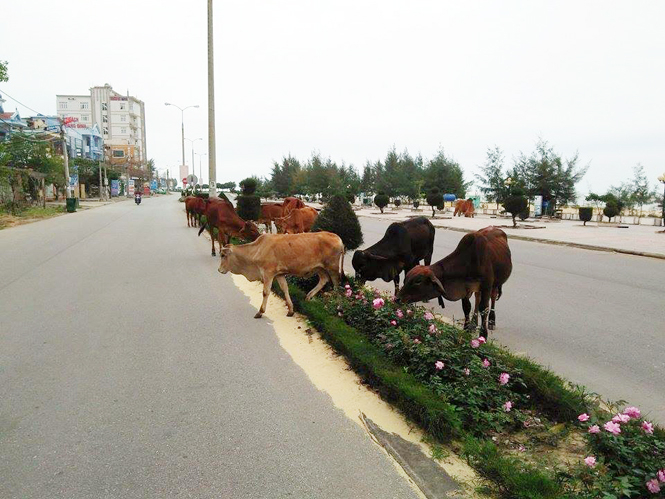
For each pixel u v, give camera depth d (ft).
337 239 23.82
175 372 16.70
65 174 119.24
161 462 11.46
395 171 169.07
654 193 129.59
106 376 16.38
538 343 19.57
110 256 42.57
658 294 28.37
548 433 12.39
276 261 22.63
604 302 26.45
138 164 285.64
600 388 15.26
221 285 30.53
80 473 11.07
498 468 10.27
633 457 9.91
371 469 11.12
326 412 13.79
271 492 10.36
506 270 19.79
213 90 63.05
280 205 54.19
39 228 68.80
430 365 14.43
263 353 18.42
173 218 92.27
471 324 18.04
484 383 13.46
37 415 13.71
